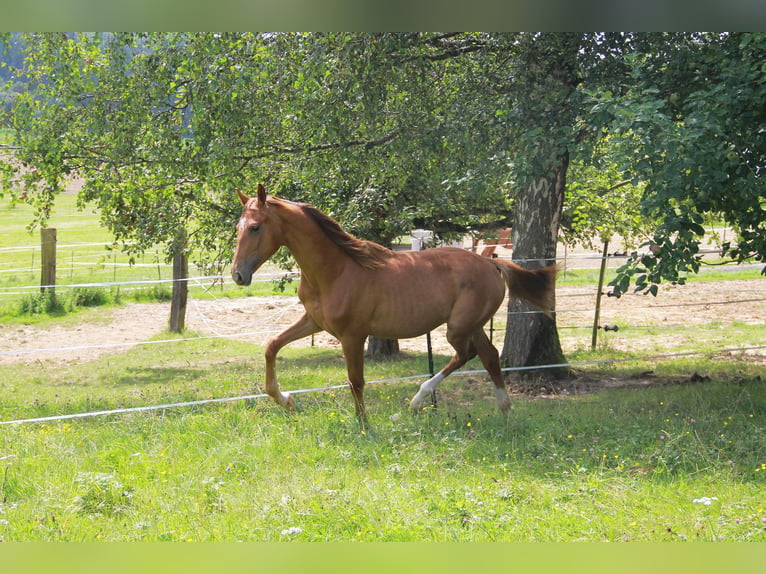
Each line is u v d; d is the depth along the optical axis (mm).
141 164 11273
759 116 7660
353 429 7141
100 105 10961
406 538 4484
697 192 7250
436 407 8133
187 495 5258
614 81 8953
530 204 10672
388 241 13062
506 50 10023
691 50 8961
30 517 4867
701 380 10414
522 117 9273
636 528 4652
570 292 20719
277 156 11516
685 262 7137
